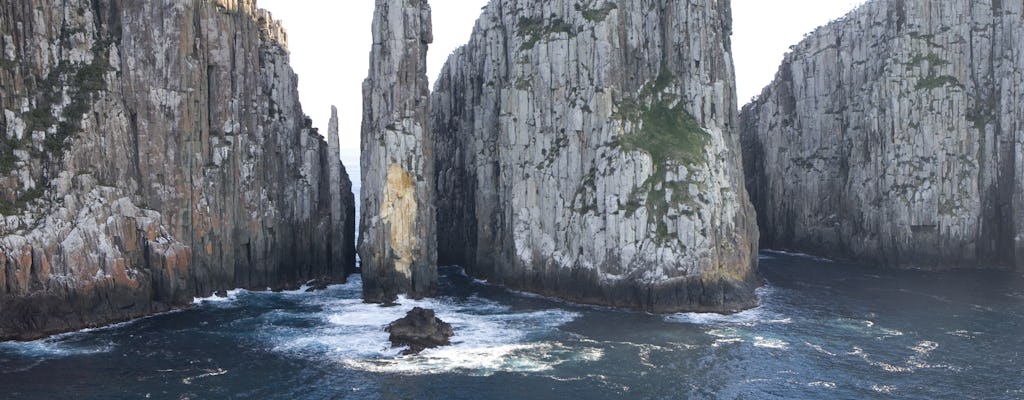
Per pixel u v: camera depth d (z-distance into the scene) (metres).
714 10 112.38
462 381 69.38
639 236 98.50
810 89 151.50
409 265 105.06
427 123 108.75
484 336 84.12
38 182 87.12
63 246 85.00
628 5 110.56
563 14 110.94
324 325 88.94
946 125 129.38
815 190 149.25
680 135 105.25
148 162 96.81
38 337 81.12
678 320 91.50
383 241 103.81
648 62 111.19
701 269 96.38
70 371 70.62
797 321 90.56
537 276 109.38
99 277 87.62
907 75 131.50
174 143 98.38
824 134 149.25
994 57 130.38
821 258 144.75
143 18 97.31
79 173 89.06
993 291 107.62
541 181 109.44
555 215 107.88
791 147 156.12
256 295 106.19
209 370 71.75
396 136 104.44
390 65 105.00
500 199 116.88
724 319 92.00
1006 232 127.00
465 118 135.50
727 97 114.94
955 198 128.75
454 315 94.44
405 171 104.88
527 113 111.12
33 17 90.31
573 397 65.50
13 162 85.44
